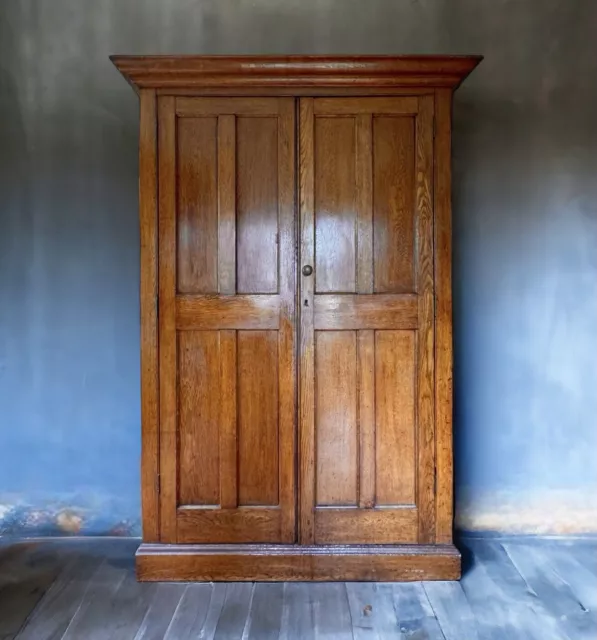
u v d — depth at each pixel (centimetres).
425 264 190
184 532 195
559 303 232
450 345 191
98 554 219
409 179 191
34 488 233
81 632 169
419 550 194
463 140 229
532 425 232
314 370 193
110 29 229
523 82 229
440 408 192
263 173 191
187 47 229
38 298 232
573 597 188
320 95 190
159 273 192
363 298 191
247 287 193
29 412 233
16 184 230
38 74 229
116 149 229
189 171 191
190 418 194
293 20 229
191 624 172
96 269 231
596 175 230
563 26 228
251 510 194
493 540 230
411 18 228
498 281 231
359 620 174
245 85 188
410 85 188
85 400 233
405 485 194
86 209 230
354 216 191
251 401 194
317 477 194
